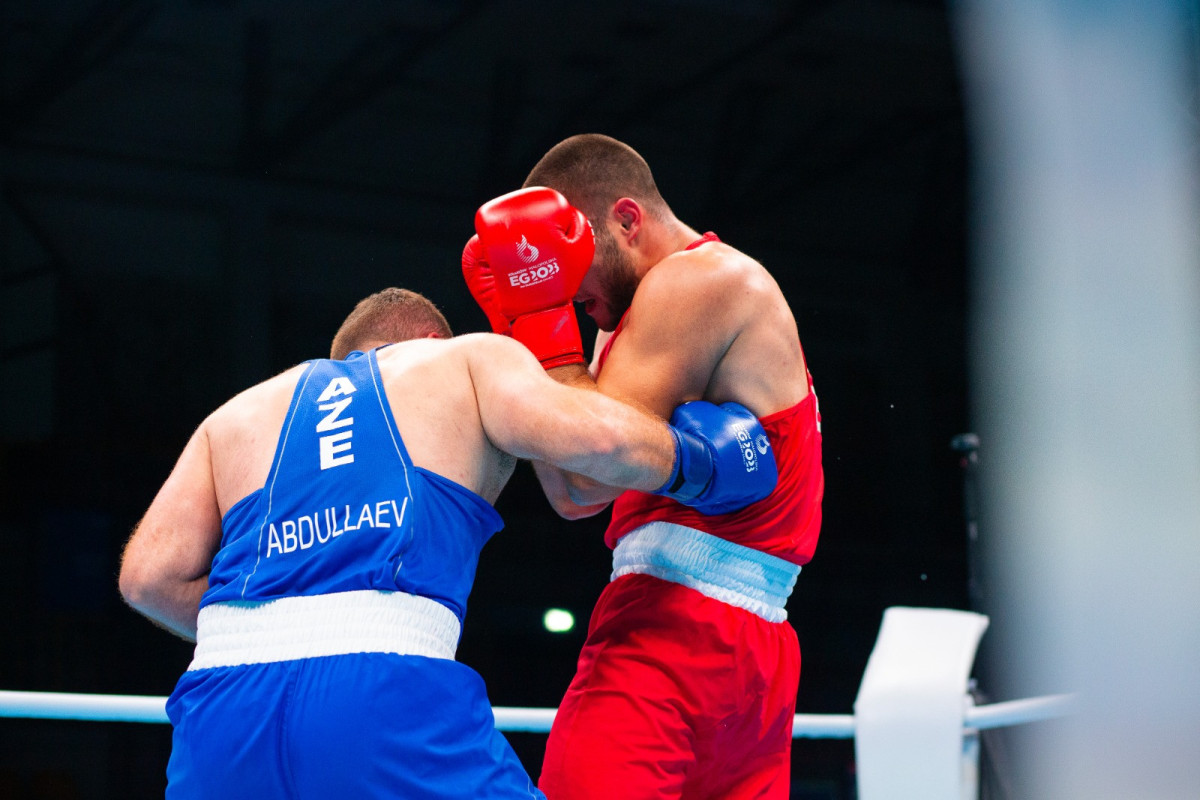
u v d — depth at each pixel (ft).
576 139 6.07
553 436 4.42
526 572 27.71
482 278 5.79
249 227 27.71
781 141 31.12
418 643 4.14
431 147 29.09
